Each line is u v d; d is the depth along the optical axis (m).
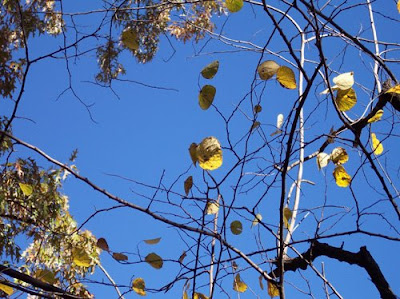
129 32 2.65
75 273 4.61
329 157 2.72
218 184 2.38
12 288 2.58
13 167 4.71
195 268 2.47
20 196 4.71
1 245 4.68
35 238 4.65
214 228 2.52
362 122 2.69
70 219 4.78
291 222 2.70
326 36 2.98
